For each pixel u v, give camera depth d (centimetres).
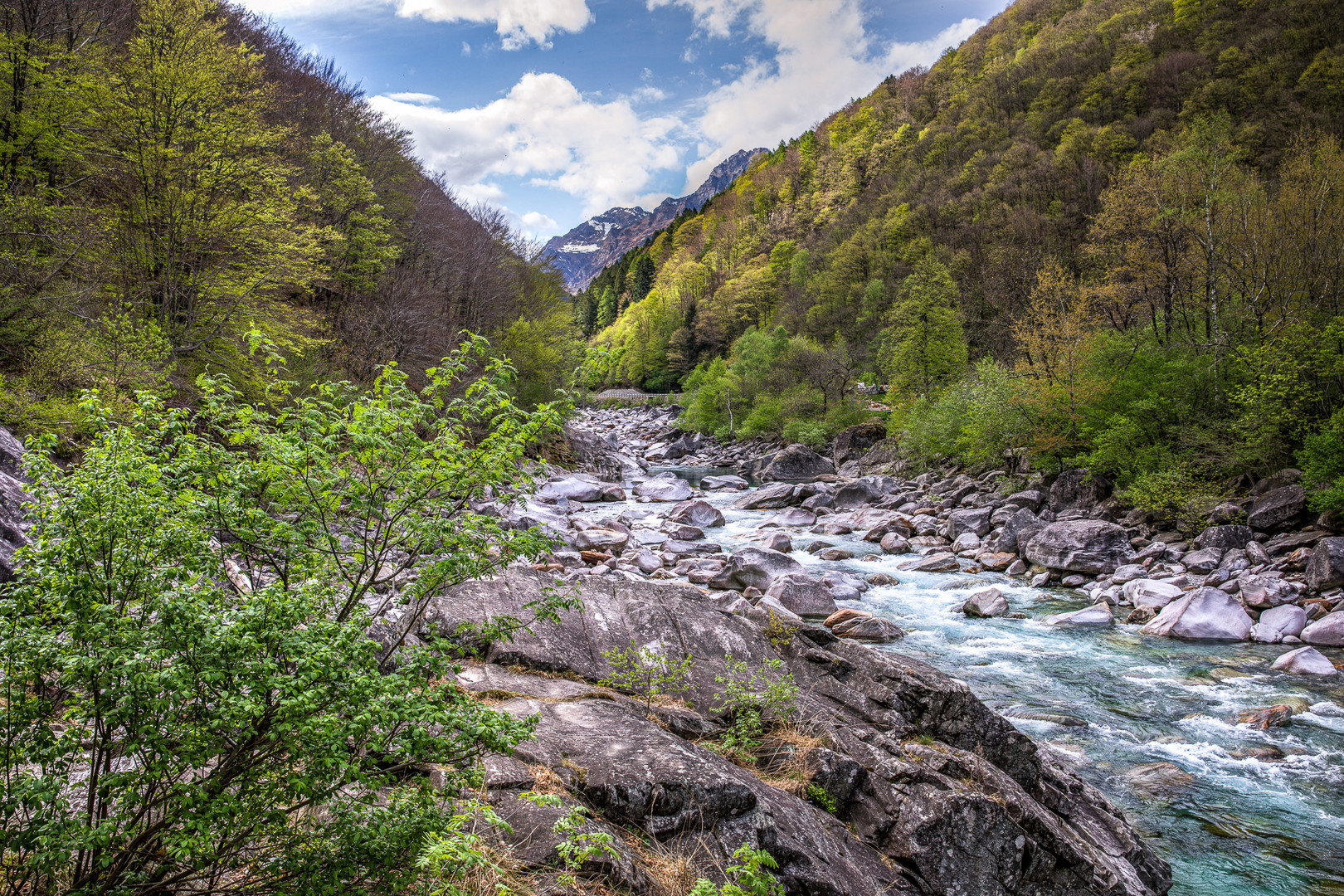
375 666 358
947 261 8569
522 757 551
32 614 317
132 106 2038
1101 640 1667
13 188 1970
